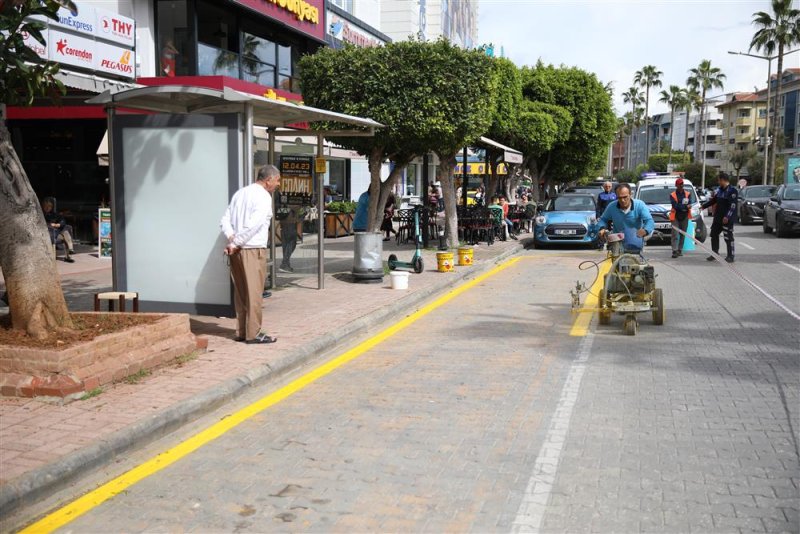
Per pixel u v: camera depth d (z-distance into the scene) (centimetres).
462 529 383
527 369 715
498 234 2247
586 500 415
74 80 1475
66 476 441
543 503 412
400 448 502
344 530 384
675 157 11788
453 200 1923
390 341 858
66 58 1436
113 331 657
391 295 1131
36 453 459
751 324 925
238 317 791
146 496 429
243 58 2081
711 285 1283
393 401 614
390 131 1373
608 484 436
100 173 1939
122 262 842
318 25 2433
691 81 9175
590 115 3522
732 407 582
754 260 1672
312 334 832
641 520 390
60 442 479
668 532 376
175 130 819
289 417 575
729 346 802
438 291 1258
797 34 5422
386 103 1362
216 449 505
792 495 417
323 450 500
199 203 820
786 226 2303
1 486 407
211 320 925
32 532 386
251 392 646
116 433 496
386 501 418
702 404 592
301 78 1452
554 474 452
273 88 2252
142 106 917
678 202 1711
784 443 500
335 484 442
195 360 706
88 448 469
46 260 641
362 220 1474
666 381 663
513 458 480
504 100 2328
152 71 1838
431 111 1379
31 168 1967
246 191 763
